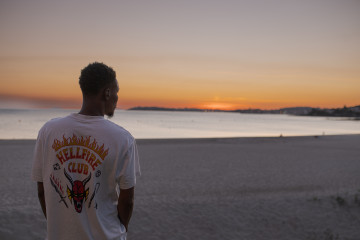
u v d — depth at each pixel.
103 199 1.36
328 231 6.31
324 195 8.73
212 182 10.89
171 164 15.09
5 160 14.52
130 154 1.39
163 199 7.85
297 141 31.95
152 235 5.70
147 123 103.88
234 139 31.75
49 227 1.35
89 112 1.41
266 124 126.81
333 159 18.48
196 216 6.67
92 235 1.33
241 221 6.60
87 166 1.33
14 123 75.38
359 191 9.44
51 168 1.36
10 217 5.79
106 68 1.44
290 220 6.77
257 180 11.49
